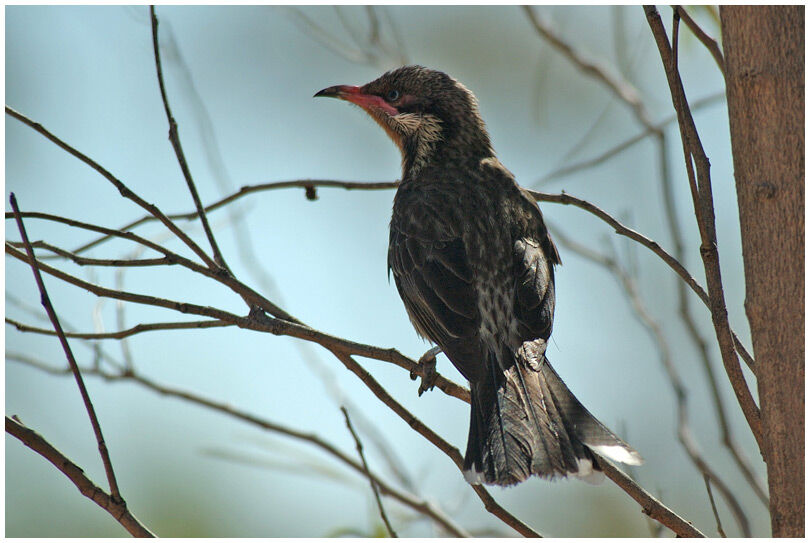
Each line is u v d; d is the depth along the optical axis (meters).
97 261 9.27
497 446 8.95
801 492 6.81
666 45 7.43
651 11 7.42
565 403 9.38
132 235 9.27
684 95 7.47
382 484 11.53
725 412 10.60
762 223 6.93
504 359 9.95
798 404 6.86
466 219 11.11
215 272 9.32
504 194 11.67
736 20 6.96
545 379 9.70
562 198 9.97
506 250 10.80
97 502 7.70
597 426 9.08
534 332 10.18
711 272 7.46
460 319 10.28
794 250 6.86
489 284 10.52
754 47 6.89
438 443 9.08
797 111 6.86
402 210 11.70
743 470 10.34
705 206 7.52
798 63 6.86
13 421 7.75
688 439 10.53
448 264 10.69
